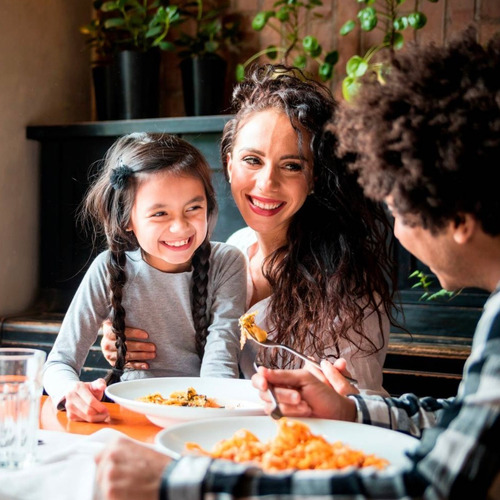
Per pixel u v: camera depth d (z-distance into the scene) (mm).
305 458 841
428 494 671
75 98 2945
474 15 2551
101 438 1044
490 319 746
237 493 714
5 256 2623
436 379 2150
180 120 2514
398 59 909
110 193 1581
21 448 942
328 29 2723
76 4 2928
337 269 1567
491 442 666
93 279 1600
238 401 1282
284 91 1570
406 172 820
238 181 1596
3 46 2570
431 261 875
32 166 2727
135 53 2674
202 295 1601
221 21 2854
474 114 797
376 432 1020
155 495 734
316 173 1586
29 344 2531
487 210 788
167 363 1599
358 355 1548
